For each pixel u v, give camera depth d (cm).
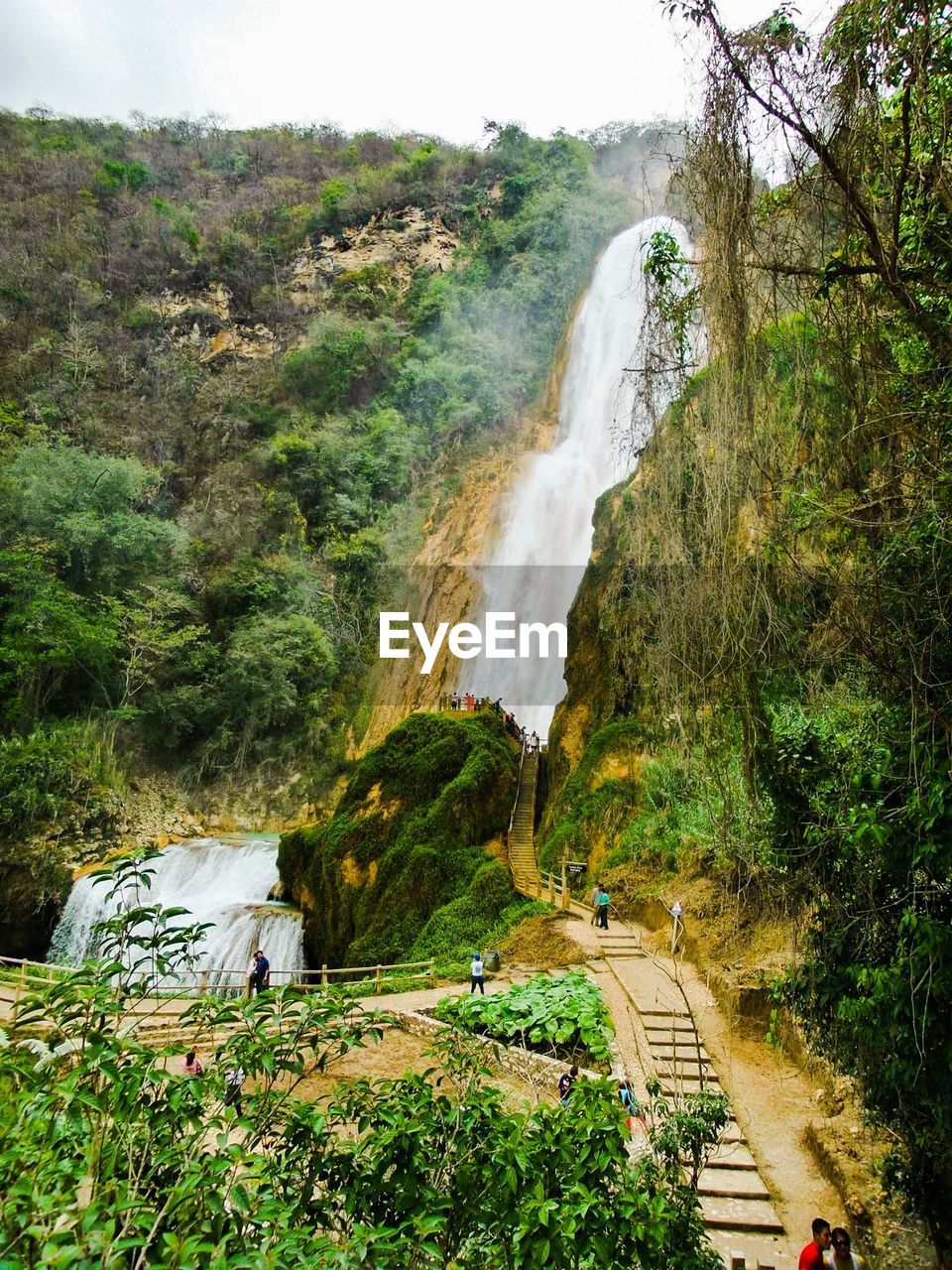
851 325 616
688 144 660
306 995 461
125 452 5138
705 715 746
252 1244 346
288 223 7225
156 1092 407
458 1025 581
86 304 6209
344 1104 466
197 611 4516
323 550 4912
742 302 624
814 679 682
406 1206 401
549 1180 427
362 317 6131
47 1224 323
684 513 727
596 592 2697
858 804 655
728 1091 1152
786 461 661
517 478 4662
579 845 2186
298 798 4153
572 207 5756
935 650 588
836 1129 986
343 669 4562
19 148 7862
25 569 3769
